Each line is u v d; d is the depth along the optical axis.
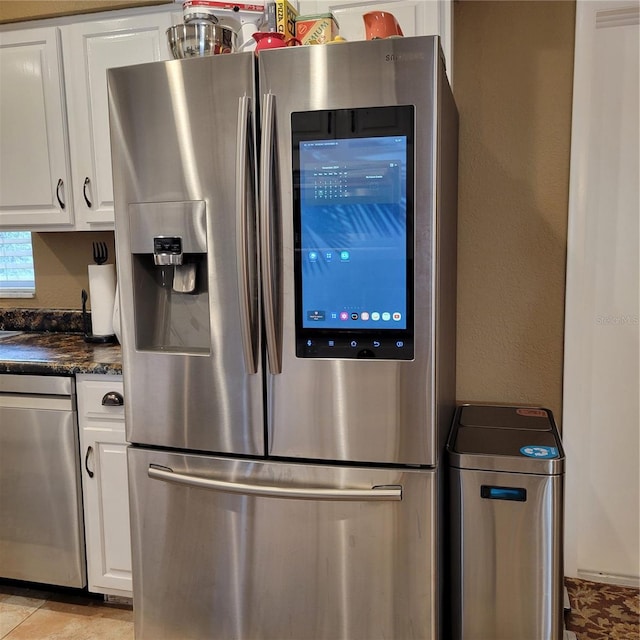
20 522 2.29
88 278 2.76
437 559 1.57
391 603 1.57
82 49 2.37
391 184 1.47
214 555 1.69
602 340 2.23
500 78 2.13
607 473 2.27
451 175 1.86
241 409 1.62
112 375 2.12
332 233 1.51
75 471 2.21
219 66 1.54
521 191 2.16
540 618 1.69
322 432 1.57
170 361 1.67
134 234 1.66
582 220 2.11
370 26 1.65
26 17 2.40
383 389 1.52
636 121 2.11
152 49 2.30
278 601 1.65
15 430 2.24
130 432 1.74
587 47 2.04
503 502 1.68
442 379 1.64
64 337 2.73
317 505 1.58
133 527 1.77
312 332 1.55
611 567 2.31
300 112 1.50
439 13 1.92
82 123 2.41
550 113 2.11
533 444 1.77
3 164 2.52
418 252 1.47
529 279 2.18
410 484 1.53
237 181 1.50
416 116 1.44
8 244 2.91
